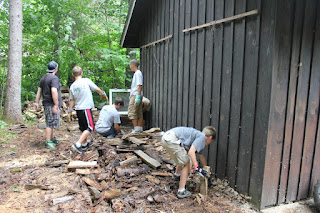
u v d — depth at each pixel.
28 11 9.20
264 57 2.83
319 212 3.03
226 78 3.46
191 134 3.15
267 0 2.76
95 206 2.82
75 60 9.73
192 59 4.31
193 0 4.23
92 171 3.66
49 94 4.64
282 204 3.17
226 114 3.48
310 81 3.05
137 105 5.74
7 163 3.98
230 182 3.45
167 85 5.38
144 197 3.06
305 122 3.13
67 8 9.38
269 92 2.79
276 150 2.96
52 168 3.77
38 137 5.47
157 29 5.79
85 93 4.44
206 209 2.92
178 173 3.51
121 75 10.05
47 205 2.80
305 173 3.28
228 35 3.39
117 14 10.34
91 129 4.48
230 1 3.33
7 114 6.66
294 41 2.83
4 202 2.85
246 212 2.92
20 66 6.85
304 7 2.84
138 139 5.03
